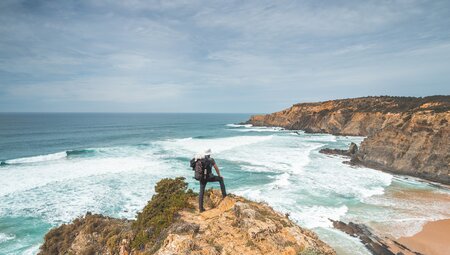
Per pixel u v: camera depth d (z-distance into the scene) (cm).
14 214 1970
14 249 1573
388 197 2416
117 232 1145
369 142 3934
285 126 10394
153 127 11088
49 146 5341
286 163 3666
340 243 1591
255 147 5100
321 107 9469
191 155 4203
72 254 1211
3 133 7644
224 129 10275
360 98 9075
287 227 680
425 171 3153
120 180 2750
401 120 3838
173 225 688
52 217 1928
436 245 1597
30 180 2747
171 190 927
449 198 2430
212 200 814
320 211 2047
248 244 588
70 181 2712
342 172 3297
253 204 789
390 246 1575
